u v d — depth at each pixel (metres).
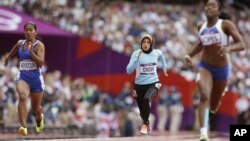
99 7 81.81
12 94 54.12
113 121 58.81
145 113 31.11
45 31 60.62
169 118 64.50
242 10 97.62
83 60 65.00
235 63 80.50
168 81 64.69
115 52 64.88
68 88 60.03
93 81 65.31
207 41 27.80
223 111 64.12
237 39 27.17
